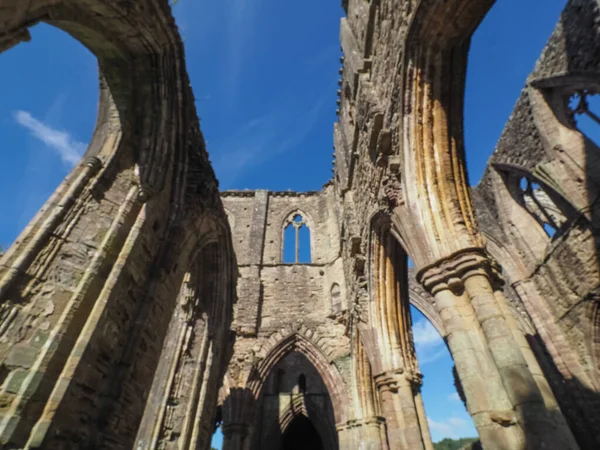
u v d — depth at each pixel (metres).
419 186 7.70
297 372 24.64
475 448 25.53
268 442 21.66
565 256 13.91
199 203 9.42
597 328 12.70
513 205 17.39
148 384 6.67
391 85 8.95
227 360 13.89
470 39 7.71
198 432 10.58
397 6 8.37
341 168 18.97
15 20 4.91
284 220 26.19
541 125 14.28
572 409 13.07
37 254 5.48
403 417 10.22
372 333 12.04
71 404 4.89
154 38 7.68
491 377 5.47
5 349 4.68
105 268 6.07
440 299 6.41
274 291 22.41
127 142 7.68
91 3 6.48
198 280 12.80
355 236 13.99
